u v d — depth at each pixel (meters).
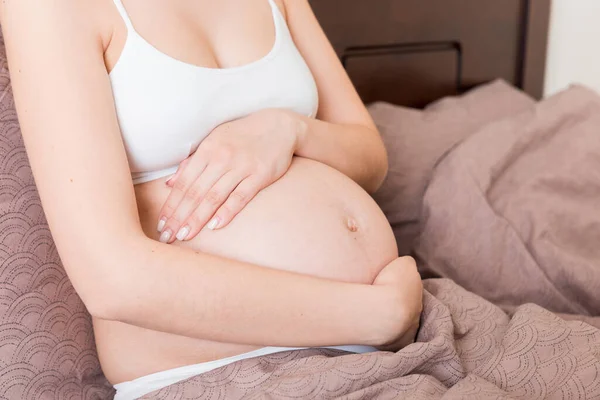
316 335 0.91
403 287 0.95
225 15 1.06
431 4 2.04
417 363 0.90
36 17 0.85
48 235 1.03
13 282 0.98
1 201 1.00
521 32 2.21
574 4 2.33
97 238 0.82
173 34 0.96
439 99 2.09
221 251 0.94
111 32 0.91
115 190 0.84
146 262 0.83
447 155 1.57
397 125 1.71
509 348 0.94
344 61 1.95
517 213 1.47
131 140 0.93
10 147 1.01
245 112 1.05
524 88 2.25
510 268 1.40
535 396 0.88
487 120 1.81
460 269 1.43
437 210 1.49
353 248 1.00
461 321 1.04
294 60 1.13
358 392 0.84
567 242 1.47
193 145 0.99
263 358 0.94
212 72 0.98
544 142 1.65
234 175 0.96
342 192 1.06
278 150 1.01
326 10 1.89
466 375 0.93
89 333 1.07
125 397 0.99
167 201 0.96
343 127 1.17
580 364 0.89
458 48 2.12
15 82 0.87
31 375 0.99
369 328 0.92
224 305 0.86
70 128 0.83
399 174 1.62
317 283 0.91
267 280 0.89
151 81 0.93
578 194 1.57
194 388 0.92
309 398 0.85
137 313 0.84
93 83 0.86
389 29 1.99
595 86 2.47
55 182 0.83
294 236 0.96
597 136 1.66
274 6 1.14
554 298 1.34
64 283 1.04
